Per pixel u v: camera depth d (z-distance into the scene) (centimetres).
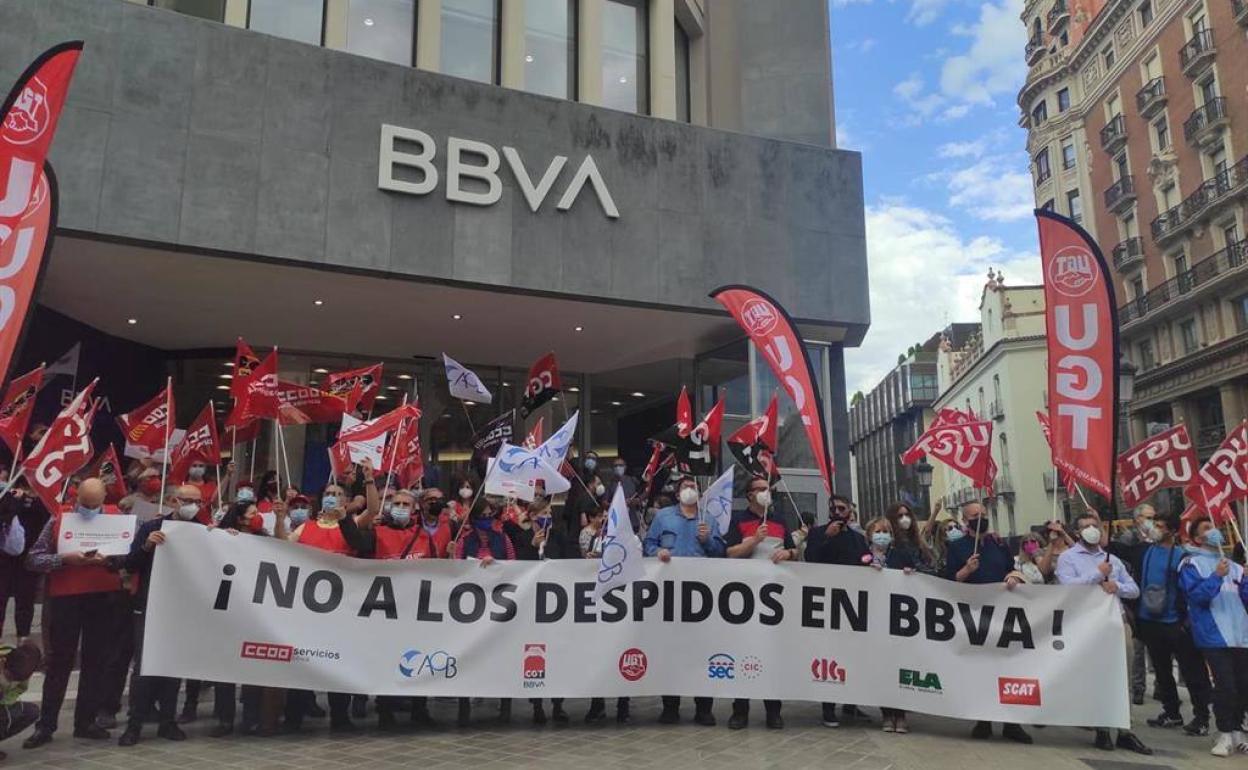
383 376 1788
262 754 586
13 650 566
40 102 530
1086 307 818
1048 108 5103
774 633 694
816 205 1540
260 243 1161
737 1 1812
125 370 1628
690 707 810
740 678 685
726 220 1472
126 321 1504
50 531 602
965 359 6194
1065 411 815
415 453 959
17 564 854
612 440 2019
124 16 1123
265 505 886
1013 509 4938
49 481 600
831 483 902
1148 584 770
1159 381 4044
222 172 1151
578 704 805
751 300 965
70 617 609
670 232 1428
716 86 1797
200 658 604
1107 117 4594
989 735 696
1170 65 3962
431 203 1272
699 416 1741
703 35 1819
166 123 1129
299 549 641
